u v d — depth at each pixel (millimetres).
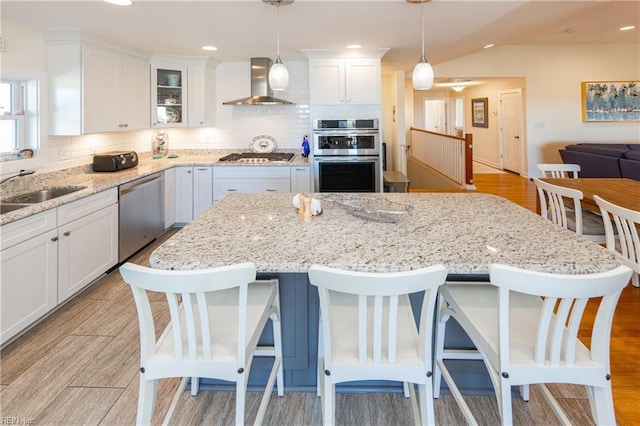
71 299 2963
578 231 3018
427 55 4996
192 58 4793
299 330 1865
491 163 10016
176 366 1348
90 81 3568
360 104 4637
